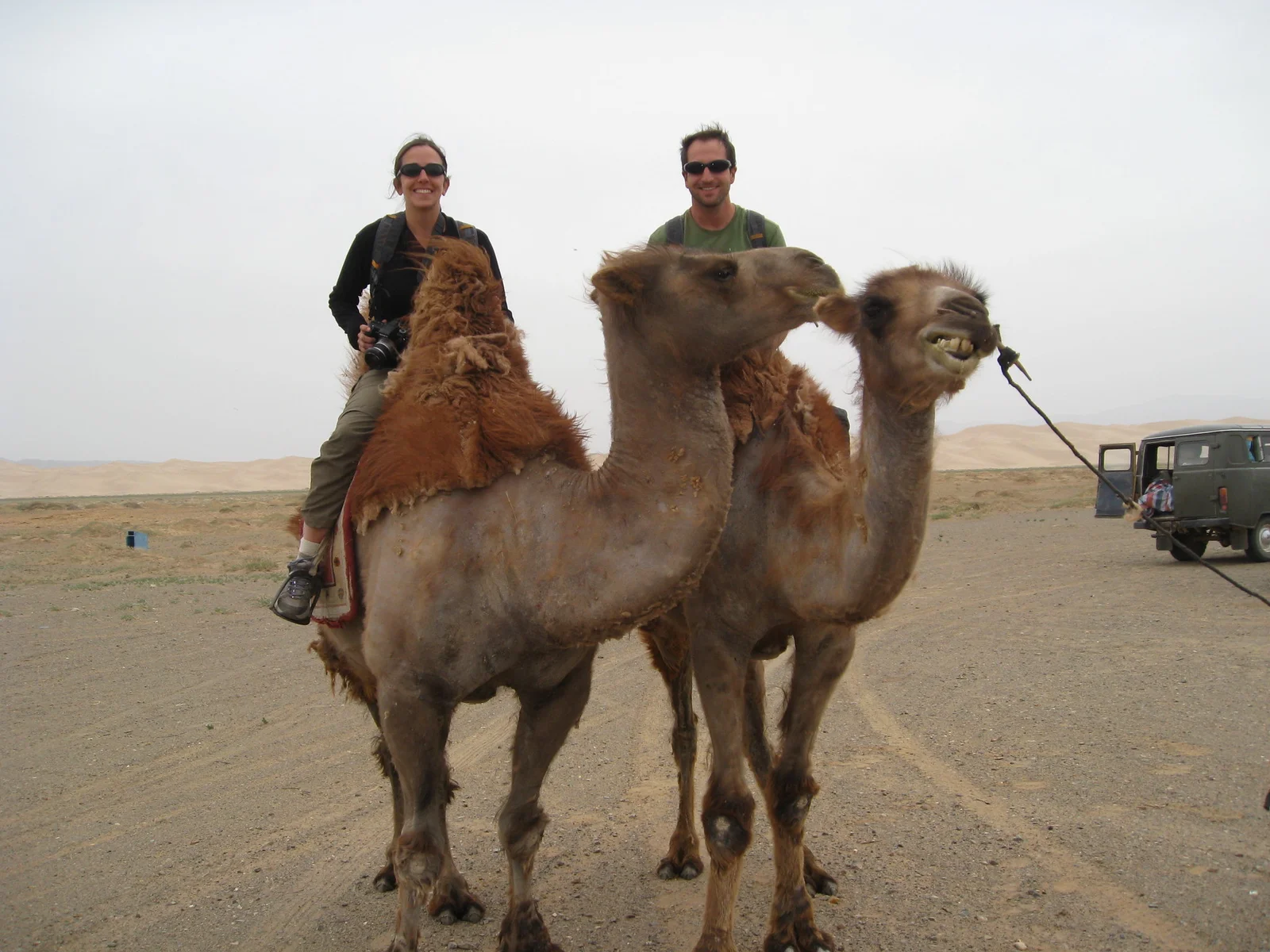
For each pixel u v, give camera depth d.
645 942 5.12
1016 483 72.56
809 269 4.07
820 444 5.04
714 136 6.13
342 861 6.36
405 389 4.92
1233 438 19.44
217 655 13.83
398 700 4.43
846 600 4.23
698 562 4.07
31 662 13.45
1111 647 11.55
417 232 5.90
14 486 166.62
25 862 6.42
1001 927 4.89
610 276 4.04
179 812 7.34
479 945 5.20
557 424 4.70
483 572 4.38
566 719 4.84
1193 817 6.05
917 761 7.67
